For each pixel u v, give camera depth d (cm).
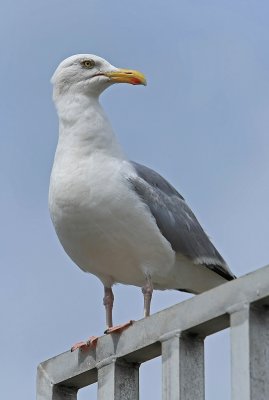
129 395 742
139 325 723
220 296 655
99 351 776
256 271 638
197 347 684
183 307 682
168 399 673
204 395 675
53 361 809
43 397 807
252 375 619
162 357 688
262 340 632
